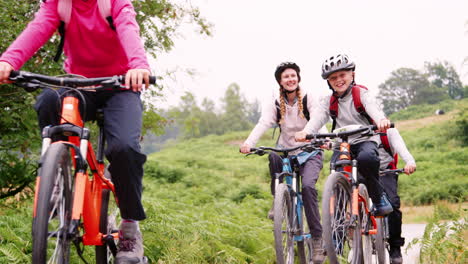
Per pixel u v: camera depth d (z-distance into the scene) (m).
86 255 4.14
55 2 2.63
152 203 5.97
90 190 2.63
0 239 3.94
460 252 4.76
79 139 2.53
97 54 2.72
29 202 5.54
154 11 5.94
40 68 5.08
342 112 4.55
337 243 4.00
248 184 16.77
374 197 4.45
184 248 4.89
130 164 2.52
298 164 4.86
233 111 122.88
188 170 21.06
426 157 35.56
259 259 5.77
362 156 4.24
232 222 7.05
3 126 4.96
